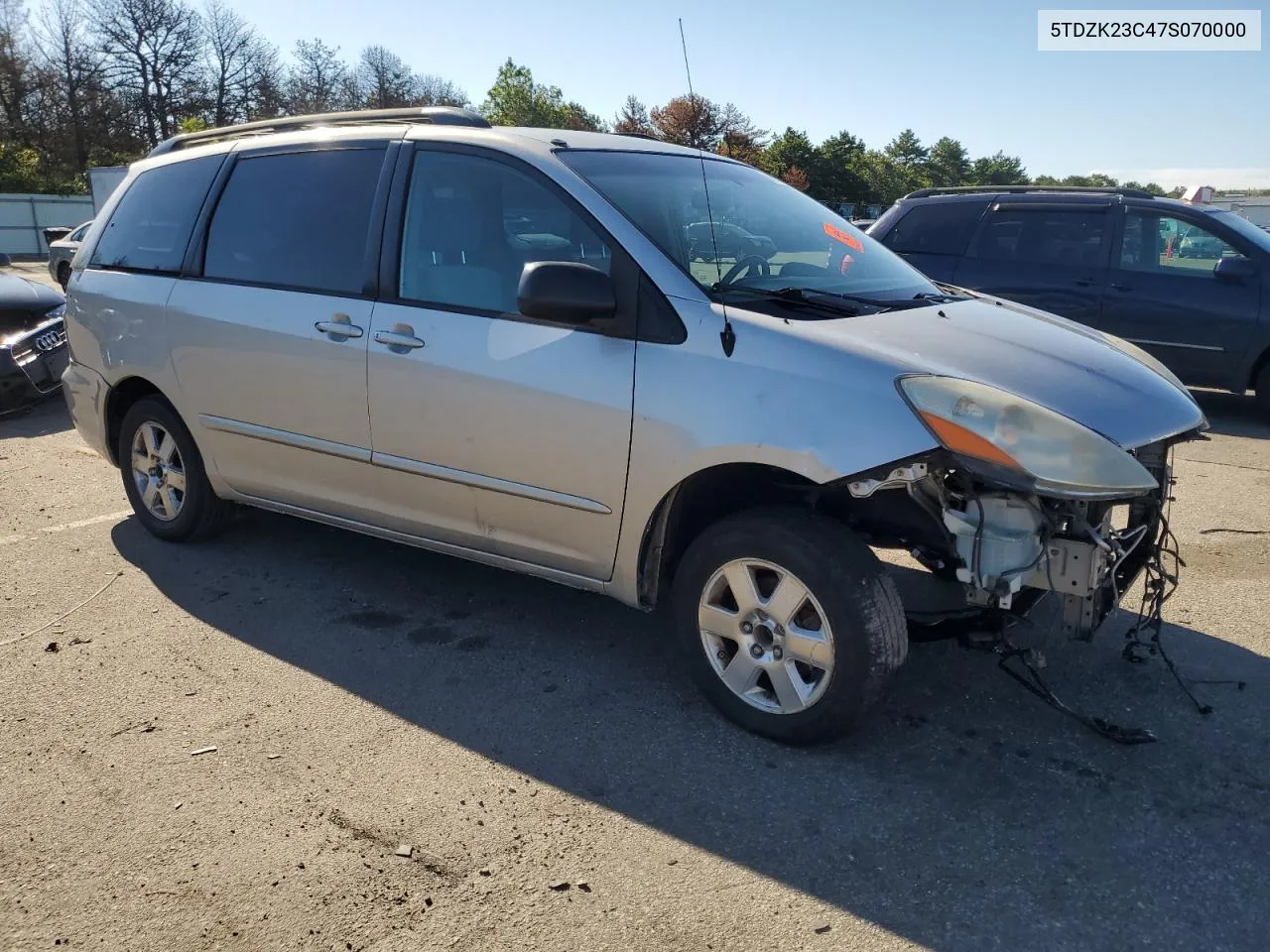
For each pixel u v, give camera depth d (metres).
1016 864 2.61
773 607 3.08
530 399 3.38
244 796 2.90
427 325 3.65
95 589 4.42
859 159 71.12
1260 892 2.50
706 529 3.22
